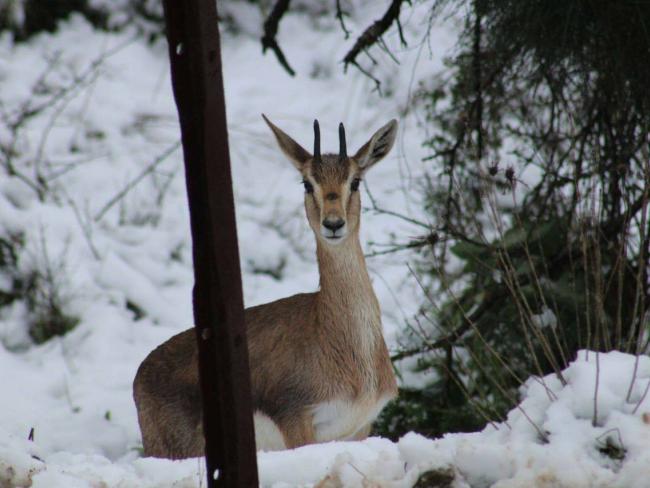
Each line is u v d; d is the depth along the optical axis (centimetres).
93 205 1822
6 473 679
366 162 999
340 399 955
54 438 1198
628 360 708
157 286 1656
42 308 1542
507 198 1504
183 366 1002
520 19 1144
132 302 1584
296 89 2195
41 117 2059
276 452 724
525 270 1224
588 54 1147
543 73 1156
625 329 1170
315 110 2128
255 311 1000
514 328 1231
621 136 1175
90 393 1337
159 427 1009
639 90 1147
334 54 2266
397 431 1234
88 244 1691
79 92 2119
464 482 608
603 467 623
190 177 556
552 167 1322
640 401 651
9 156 1839
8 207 1698
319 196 942
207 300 566
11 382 1361
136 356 1452
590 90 1229
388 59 2128
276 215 1833
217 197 556
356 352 951
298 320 971
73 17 2336
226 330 567
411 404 1231
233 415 575
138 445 1208
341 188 941
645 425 630
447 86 1705
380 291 1545
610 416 645
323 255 946
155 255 1717
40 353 1471
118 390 1355
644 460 601
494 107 1270
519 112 1487
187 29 542
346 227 920
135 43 2314
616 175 1186
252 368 974
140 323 1545
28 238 1662
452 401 1244
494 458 617
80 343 1483
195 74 545
